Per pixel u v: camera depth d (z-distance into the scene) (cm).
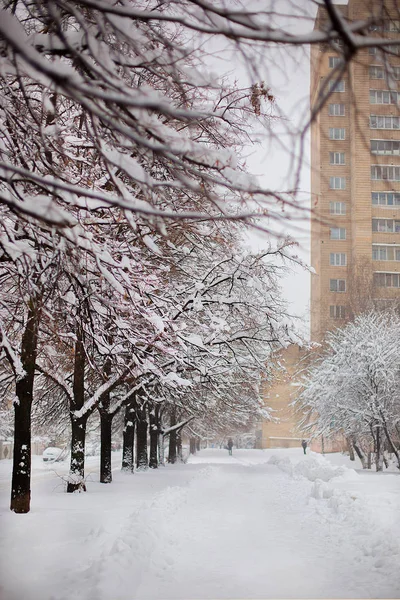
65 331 1228
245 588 770
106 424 2338
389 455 4562
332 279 7081
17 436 1390
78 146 784
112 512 1360
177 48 455
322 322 5900
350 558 955
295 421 5644
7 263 927
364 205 6562
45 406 2647
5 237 658
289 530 1230
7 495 1905
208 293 1797
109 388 1953
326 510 1510
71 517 1271
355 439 4128
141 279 1018
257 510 1561
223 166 476
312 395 3944
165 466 4016
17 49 313
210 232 837
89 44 400
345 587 779
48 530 1112
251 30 352
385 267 6738
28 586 733
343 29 306
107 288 962
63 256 759
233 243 1073
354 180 6581
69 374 2300
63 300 949
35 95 807
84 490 1936
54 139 686
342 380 3659
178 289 1695
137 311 1055
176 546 1040
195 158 479
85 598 663
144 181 441
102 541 981
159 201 705
